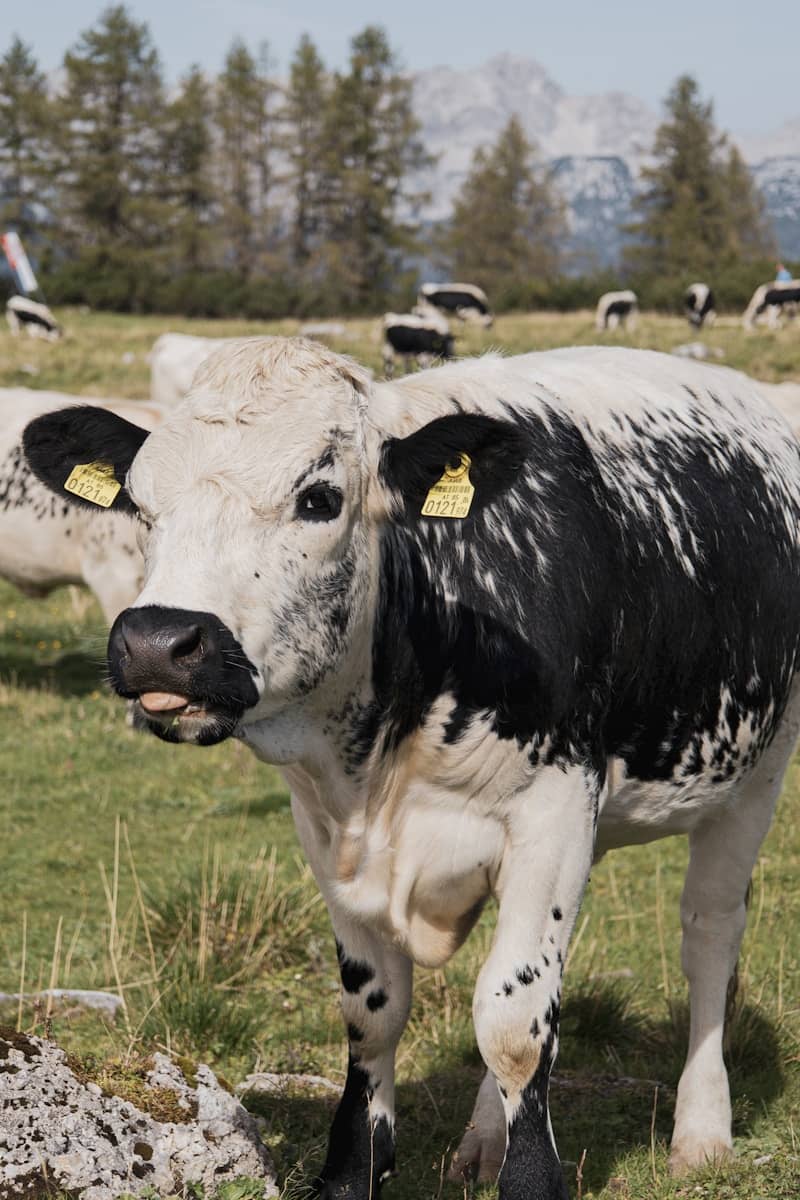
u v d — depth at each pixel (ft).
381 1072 12.81
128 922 21.83
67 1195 10.51
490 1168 13.42
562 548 11.90
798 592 14.78
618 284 237.66
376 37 305.32
